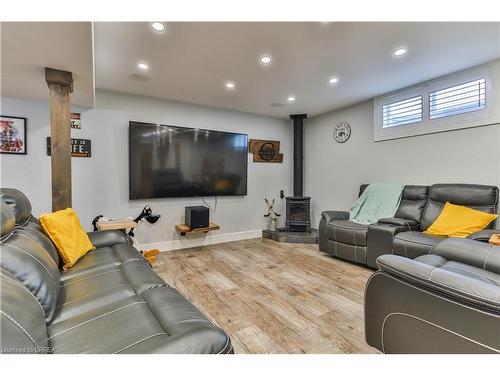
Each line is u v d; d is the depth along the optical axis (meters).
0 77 2.22
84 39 1.64
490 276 1.38
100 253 1.90
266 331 1.68
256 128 4.57
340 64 2.58
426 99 3.10
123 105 3.39
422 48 2.28
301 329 1.70
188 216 3.65
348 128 4.13
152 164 3.52
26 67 2.04
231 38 2.08
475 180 2.74
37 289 1.00
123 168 3.40
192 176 3.84
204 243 4.03
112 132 3.33
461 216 2.45
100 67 2.61
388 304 1.16
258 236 4.62
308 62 2.53
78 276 1.49
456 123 2.86
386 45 2.22
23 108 2.81
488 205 2.44
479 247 1.58
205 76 2.85
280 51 2.30
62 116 2.14
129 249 2.02
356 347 1.51
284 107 4.12
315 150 4.73
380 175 3.69
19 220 1.48
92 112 3.20
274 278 2.60
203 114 4.00
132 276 1.48
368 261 2.80
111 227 2.76
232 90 3.30
